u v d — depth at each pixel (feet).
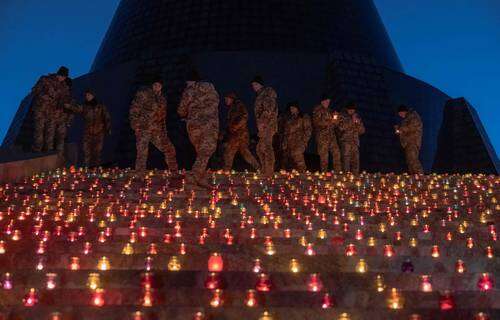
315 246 22.26
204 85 38.70
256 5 139.44
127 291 15.69
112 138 109.60
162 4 143.33
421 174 56.85
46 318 14.26
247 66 112.57
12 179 40.19
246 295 15.37
